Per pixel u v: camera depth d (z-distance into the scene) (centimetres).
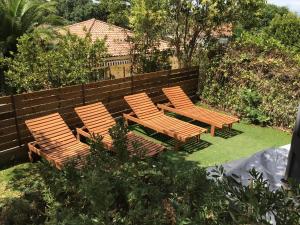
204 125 1025
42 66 1013
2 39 1664
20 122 754
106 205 232
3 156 733
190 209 228
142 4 1270
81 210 262
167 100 1165
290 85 967
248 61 1078
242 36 1150
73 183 284
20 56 1055
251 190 203
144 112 959
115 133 339
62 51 1096
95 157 316
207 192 235
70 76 1014
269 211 198
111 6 1530
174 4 1252
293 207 197
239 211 192
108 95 967
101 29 2120
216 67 1175
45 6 1777
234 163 605
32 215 272
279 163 604
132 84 1030
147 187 266
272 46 1053
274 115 1012
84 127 847
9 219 264
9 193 609
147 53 1355
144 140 774
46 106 809
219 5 1203
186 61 1359
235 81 1123
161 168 301
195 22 1270
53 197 277
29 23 1708
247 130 991
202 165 741
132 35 1522
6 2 1666
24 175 686
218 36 1303
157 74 1102
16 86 1019
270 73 1020
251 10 1232
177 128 869
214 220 199
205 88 1237
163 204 245
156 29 1318
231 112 1150
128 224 225
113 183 270
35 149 717
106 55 1221
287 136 951
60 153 703
